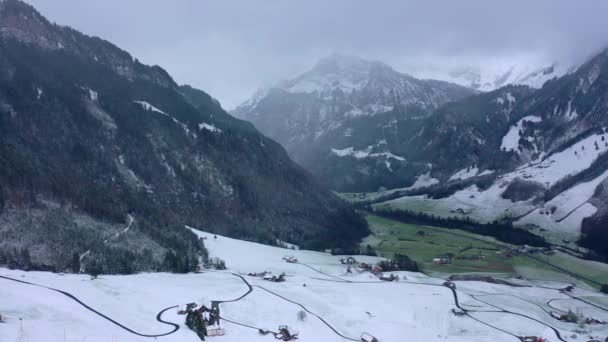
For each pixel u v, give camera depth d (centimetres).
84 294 13125
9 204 17050
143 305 13062
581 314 16050
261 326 12762
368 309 15075
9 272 14188
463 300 16700
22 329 10000
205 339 11425
